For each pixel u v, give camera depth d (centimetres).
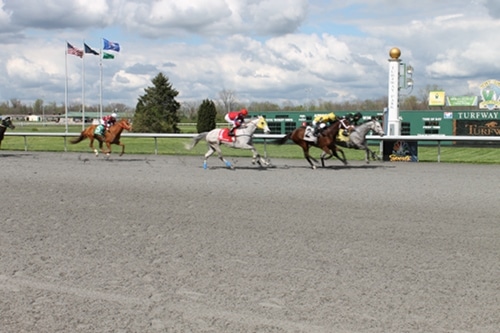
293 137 1667
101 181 1341
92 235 760
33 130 5309
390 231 771
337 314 468
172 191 1165
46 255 658
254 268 598
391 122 2464
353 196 1080
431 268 595
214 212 921
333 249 676
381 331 434
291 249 677
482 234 750
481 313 470
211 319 460
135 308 486
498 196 1074
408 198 1053
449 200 1027
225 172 1553
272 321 454
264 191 1157
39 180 1366
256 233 765
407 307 483
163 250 678
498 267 598
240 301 500
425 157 2189
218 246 695
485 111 2948
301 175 1466
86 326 449
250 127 1644
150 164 1827
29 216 897
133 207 974
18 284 553
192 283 550
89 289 536
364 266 603
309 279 560
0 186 1256
